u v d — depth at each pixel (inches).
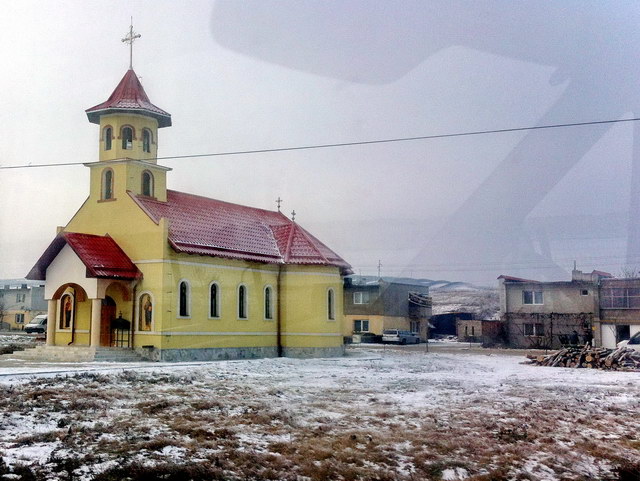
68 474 356.5
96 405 591.2
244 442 443.2
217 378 879.7
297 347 1374.3
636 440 454.3
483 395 709.3
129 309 1195.9
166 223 1175.6
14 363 1076.5
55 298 1205.1
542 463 391.2
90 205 1269.7
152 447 420.8
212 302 1257.4
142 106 1246.9
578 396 703.7
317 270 1385.3
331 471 369.7
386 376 927.7
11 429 484.4
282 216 1582.2
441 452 416.2
